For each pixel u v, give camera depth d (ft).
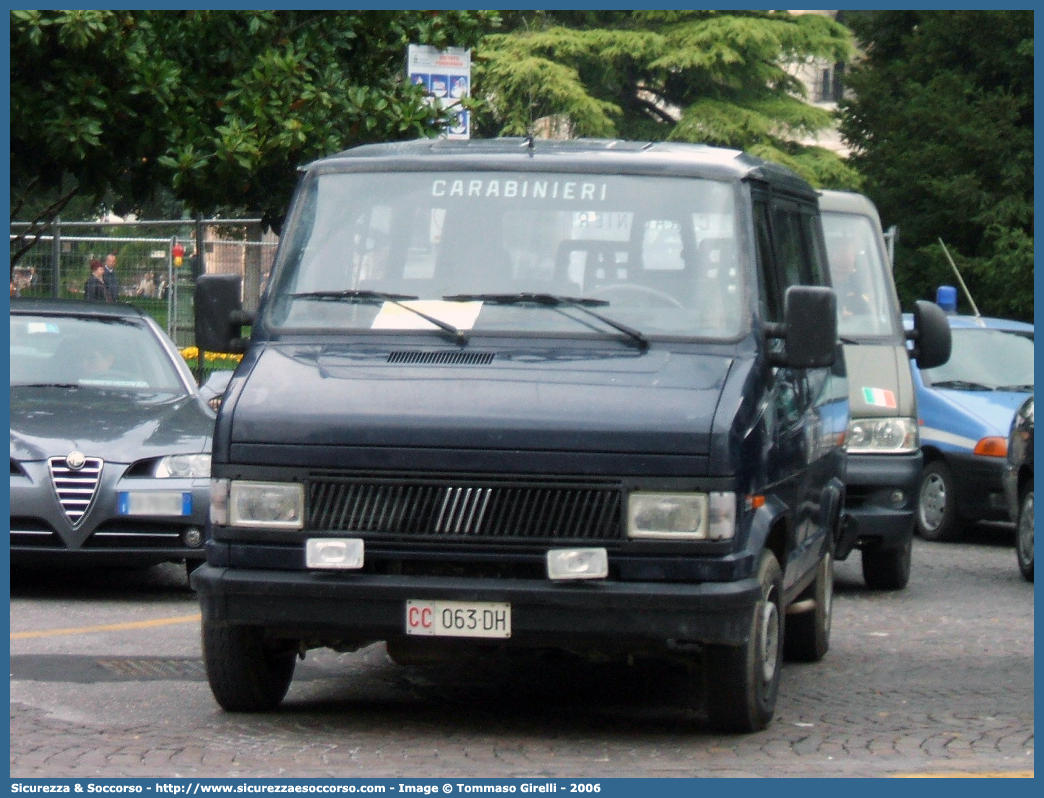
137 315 72.28
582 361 39.06
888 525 66.49
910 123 205.36
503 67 260.83
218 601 37.70
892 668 50.44
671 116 292.40
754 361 39.52
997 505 85.76
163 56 87.35
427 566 37.17
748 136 273.95
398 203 42.63
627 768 36.04
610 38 270.46
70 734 39.01
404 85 92.94
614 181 42.29
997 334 95.09
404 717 41.57
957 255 199.00
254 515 37.60
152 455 60.59
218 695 41.04
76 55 86.48
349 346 40.32
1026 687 47.39
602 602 36.22
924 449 89.81
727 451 36.65
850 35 283.59
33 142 90.12
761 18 278.05
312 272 42.04
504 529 36.76
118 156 93.20
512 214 42.09
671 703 44.04
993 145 196.13
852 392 67.72
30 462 59.93
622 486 36.50
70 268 119.03
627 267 41.22
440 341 40.24
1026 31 201.57
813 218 51.52
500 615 36.58
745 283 40.78
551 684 46.88
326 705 43.14
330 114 91.71
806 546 46.26
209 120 92.12
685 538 36.35
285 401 38.06
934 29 209.36
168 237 122.11
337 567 37.01
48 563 60.85
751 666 38.37
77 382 67.77
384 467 37.04
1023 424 73.15
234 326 42.09
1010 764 37.50
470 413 37.09
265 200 94.84
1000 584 71.56
